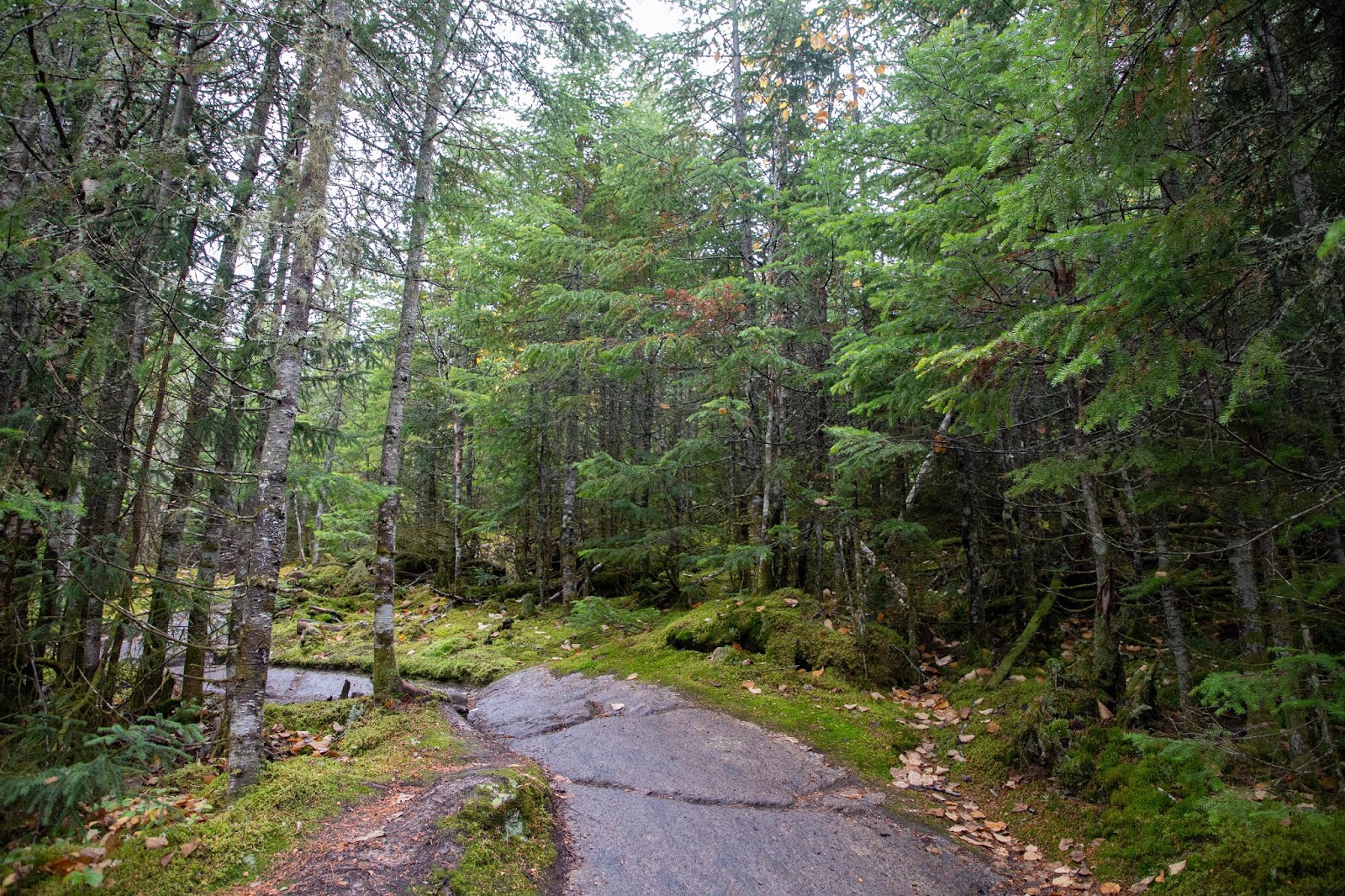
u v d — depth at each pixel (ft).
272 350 21.86
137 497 19.01
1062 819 15.46
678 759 18.33
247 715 14.71
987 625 27.68
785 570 34.42
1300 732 13.61
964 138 19.44
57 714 15.26
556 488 44.52
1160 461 15.03
